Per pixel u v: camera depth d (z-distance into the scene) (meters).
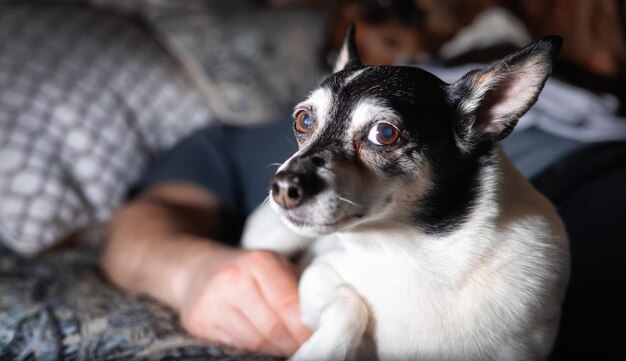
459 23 0.88
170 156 0.82
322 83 0.49
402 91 0.45
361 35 0.88
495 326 0.46
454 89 0.47
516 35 0.77
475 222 0.46
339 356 0.43
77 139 0.80
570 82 0.74
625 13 0.81
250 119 0.92
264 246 0.60
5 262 0.69
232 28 0.98
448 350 0.46
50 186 0.75
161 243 0.65
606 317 0.53
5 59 0.82
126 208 0.74
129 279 0.66
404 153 0.45
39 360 0.48
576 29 0.82
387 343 0.47
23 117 0.78
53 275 0.67
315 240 0.58
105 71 0.86
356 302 0.46
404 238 0.46
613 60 0.79
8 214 0.72
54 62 0.84
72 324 0.53
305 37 0.99
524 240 0.46
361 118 0.45
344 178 0.43
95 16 0.94
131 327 0.53
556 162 0.59
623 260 0.53
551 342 0.47
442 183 0.46
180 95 0.91
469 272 0.46
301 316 0.49
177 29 0.97
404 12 0.89
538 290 0.46
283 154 0.76
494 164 0.47
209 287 0.53
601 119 0.67
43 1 0.98
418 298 0.46
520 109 0.46
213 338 0.53
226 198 0.78
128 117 0.85
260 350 0.51
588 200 0.56
